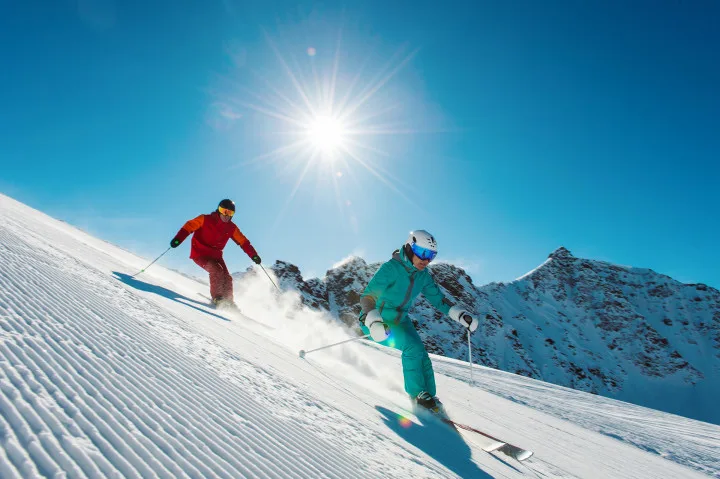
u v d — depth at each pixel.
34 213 8.61
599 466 3.82
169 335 2.33
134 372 1.57
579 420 8.23
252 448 1.37
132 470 0.97
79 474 0.87
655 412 15.29
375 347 8.92
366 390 3.43
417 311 124.56
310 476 1.34
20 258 2.69
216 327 3.32
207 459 1.17
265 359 2.78
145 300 3.18
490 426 4.10
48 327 1.66
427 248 3.68
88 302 2.31
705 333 159.38
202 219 6.04
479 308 146.25
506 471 2.47
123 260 6.78
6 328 1.49
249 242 6.52
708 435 10.97
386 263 3.80
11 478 0.77
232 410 1.61
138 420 1.23
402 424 2.64
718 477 6.12
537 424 5.46
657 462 5.52
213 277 5.93
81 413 1.13
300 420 1.84
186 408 1.45
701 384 138.12
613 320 163.75
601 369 140.50
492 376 14.08
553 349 141.75
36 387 1.16
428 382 3.56
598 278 183.38
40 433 0.96
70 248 4.75
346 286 132.62
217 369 2.06
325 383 2.93
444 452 2.36
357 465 1.59
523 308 166.50
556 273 187.62
